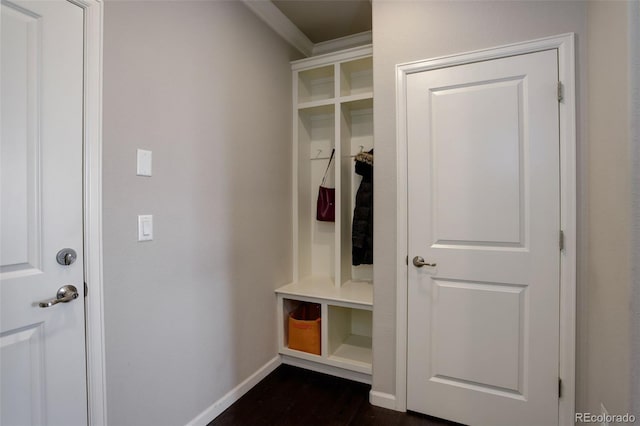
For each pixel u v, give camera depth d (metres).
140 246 1.41
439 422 1.78
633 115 1.10
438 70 1.78
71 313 1.16
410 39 1.83
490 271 1.69
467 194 1.73
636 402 1.10
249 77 2.11
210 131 1.79
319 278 2.76
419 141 1.82
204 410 1.75
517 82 1.64
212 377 1.80
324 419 1.80
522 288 1.64
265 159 2.28
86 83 1.19
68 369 1.15
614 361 1.23
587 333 1.52
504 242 1.67
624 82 1.15
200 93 1.72
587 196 1.51
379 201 1.91
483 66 1.69
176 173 1.58
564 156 1.55
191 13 1.66
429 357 1.81
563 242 1.56
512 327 1.66
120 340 1.33
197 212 1.71
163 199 1.51
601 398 1.36
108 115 1.27
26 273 1.05
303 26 2.55
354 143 2.74
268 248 2.31
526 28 1.61
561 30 1.55
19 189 1.04
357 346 2.46
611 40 1.25
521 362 1.65
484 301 1.71
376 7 1.91
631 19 1.10
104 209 1.26
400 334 1.86
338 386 2.12
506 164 1.65
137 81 1.38
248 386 2.07
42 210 1.08
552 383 1.59
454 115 1.75
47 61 1.09
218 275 1.85
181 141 1.61
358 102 2.51
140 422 1.41
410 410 1.86
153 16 1.46
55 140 1.11
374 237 1.92
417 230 1.83
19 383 1.04
